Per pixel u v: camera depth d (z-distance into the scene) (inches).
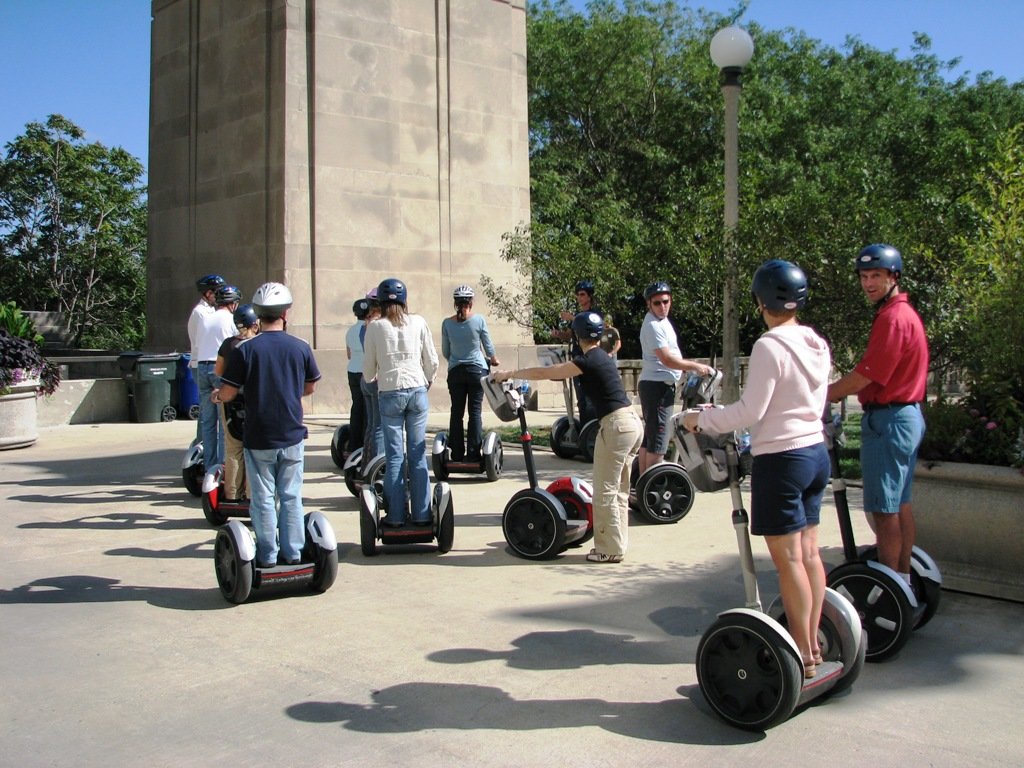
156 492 345.4
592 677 167.5
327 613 204.4
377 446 321.7
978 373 222.1
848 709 154.0
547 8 1019.9
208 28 651.5
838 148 869.2
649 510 284.8
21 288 1151.0
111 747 141.4
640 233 778.2
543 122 992.9
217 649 182.5
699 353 842.2
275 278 603.5
